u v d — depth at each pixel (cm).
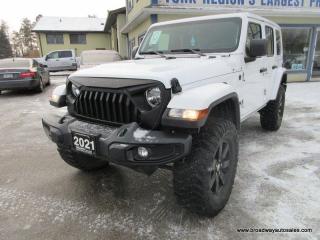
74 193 319
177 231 249
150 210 282
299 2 1184
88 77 267
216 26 365
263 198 294
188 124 210
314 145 448
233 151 274
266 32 439
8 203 300
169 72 237
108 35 3266
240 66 338
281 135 503
